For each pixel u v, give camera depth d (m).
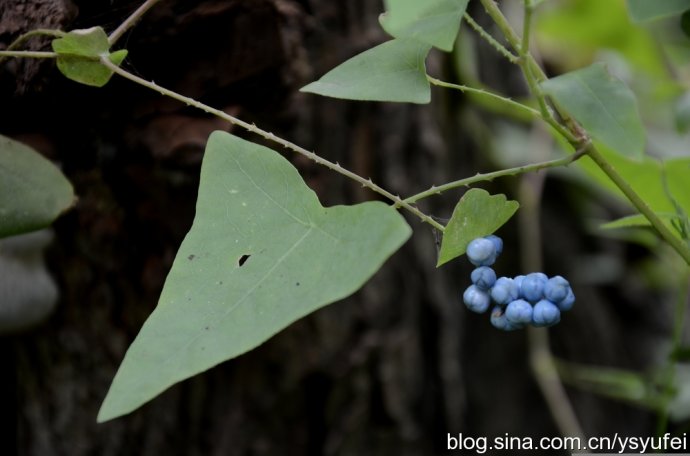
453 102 0.58
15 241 0.44
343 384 0.48
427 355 0.53
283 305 0.33
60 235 0.45
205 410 0.48
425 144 0.49
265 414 0.48
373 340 0.48
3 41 0.40
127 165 0.43
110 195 0.44
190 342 0.33
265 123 0.44
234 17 0.41
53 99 0.41
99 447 0.48
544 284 0.35
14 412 0.51
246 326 0.33
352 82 0.36
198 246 0.35
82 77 0.37
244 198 0.35
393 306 0.49
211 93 0.42
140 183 0.43
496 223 0.35
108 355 0.47
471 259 0.35
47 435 0.49
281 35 0.42
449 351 0.54
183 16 0.41
